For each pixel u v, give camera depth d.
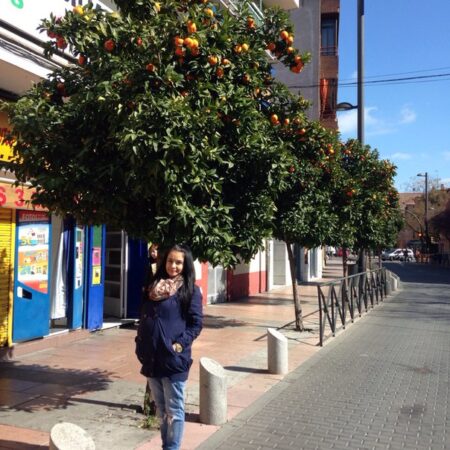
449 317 14.03
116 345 8.91
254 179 5.59
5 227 7.73
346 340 10.27
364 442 4.92
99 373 7.07
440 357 8.84
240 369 7.65
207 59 4.79
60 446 3.58
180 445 4.36
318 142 9.87
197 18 4.74
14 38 6.86
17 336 7.97
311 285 24.33
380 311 15.31
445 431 5.24
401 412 5.82
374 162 15.34
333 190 11.53
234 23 5.32
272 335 7.46
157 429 5.00
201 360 5.60
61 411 5.49
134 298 11.22
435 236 62.34
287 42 5.71
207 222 4.55
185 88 4.78
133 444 4.62
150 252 5.38
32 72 7.22
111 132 4.50
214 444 4.78
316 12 28.27
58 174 4.89
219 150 4.71
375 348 9.55
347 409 5.90
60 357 7.95
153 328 4.08
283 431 5.16
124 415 5.39
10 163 5.22
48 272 8.55
